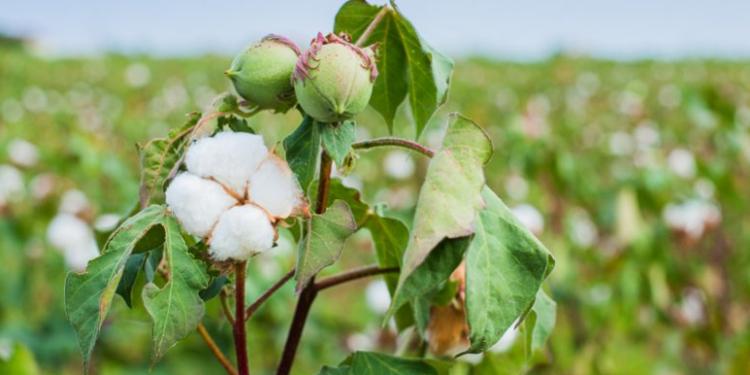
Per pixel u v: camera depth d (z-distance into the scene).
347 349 4.39
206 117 1.18
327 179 1.25
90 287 1.09
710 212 4.54
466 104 13.62
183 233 1.21
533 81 17.42
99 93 16.64
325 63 1.10
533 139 4.87
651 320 4.72
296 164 1.16
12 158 5.88
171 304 1.08
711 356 4.54
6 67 19.58
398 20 1.34
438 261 1.09
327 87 1.10
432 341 1.58
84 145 5.10
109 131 9.59
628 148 7.92
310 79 1.10
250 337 3.87
